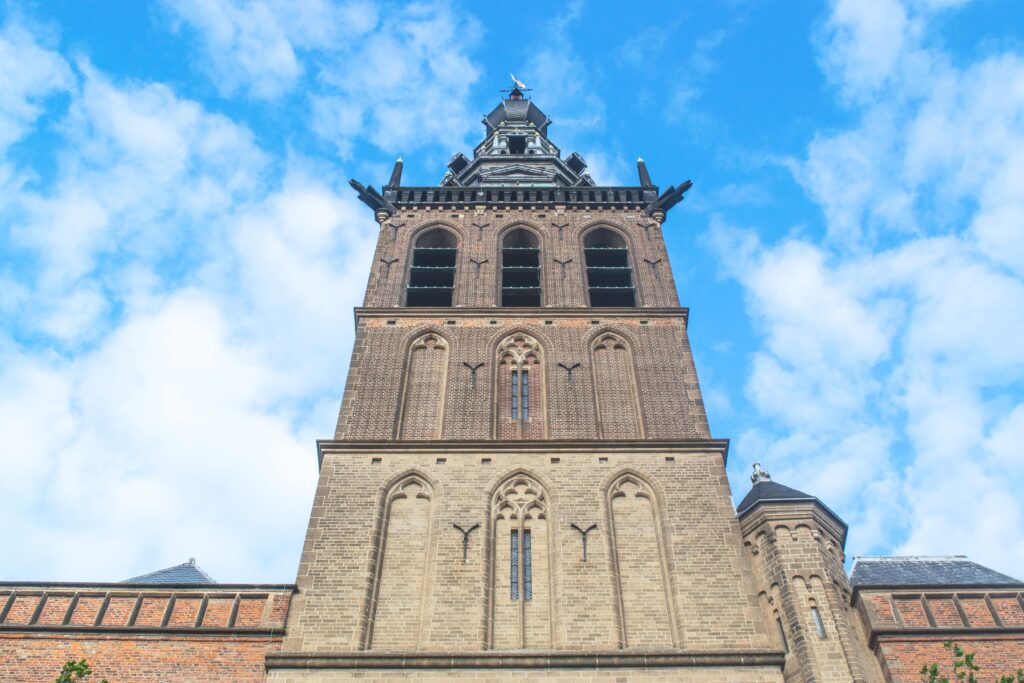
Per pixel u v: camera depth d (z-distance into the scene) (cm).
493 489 3338
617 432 3638
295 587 2977
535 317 4222
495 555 3134
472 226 4959
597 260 4794
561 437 3606
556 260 4659
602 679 2727
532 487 3356
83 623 2867
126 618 2886
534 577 3070
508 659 2753
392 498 3316
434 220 4997
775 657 2775
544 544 3178
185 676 2739
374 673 2728
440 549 3112
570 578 3038
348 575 3020
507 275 4638
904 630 2978
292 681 2711
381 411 3697
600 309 4244
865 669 2891
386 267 4606
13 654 2770
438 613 2920
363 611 2914
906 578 3538
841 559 3331
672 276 4569
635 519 3262
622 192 5197
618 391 3844
